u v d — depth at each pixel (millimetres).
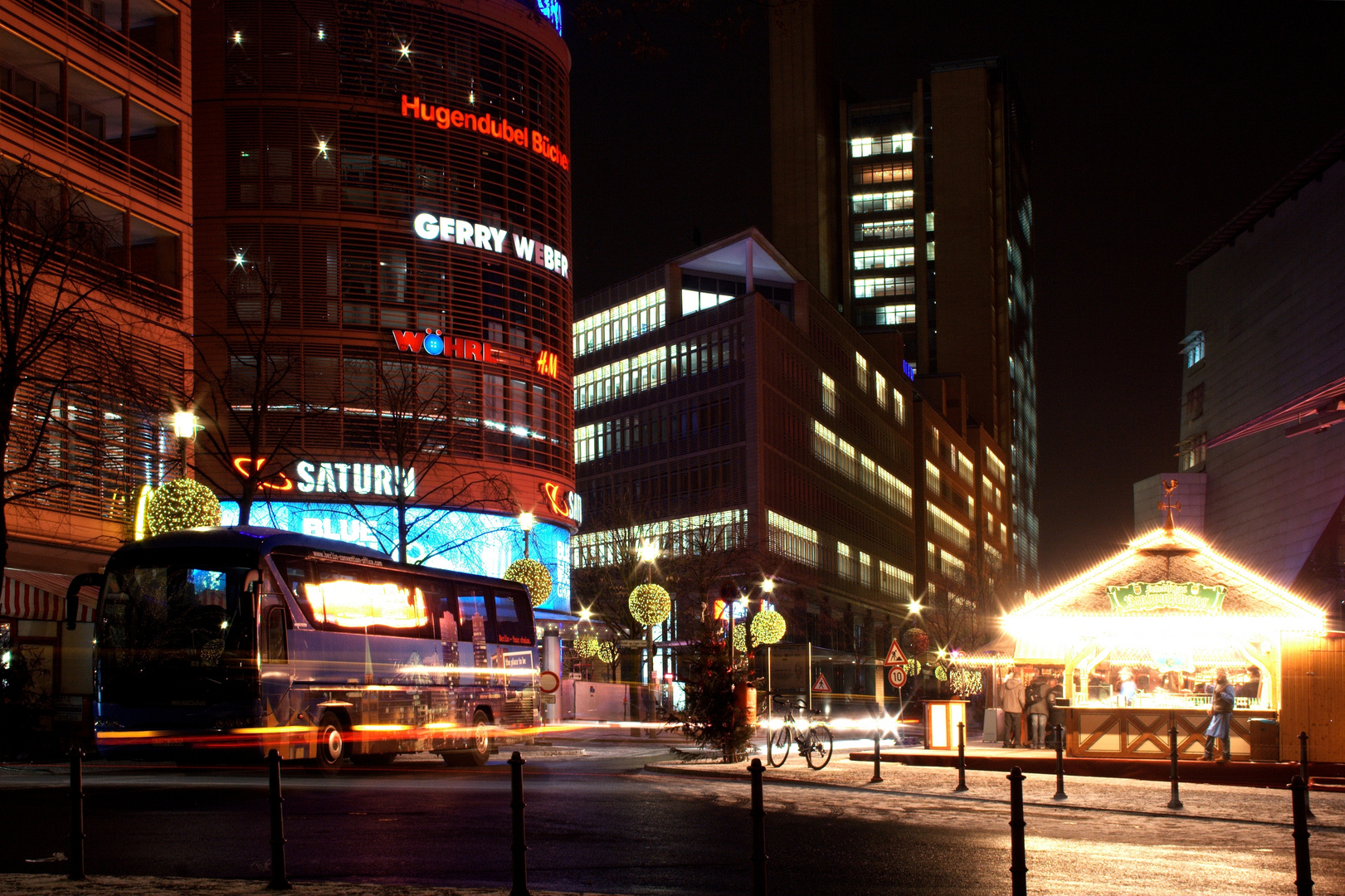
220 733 20672
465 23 56281
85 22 35281
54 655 30656
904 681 37062
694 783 21875
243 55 52812
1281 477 105562
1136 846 13711
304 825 14391
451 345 54000
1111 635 29000
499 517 54688
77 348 30438
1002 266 185500
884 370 116812
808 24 167250
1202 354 131875
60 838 13148
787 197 165250
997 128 187625
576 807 16719
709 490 84375
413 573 26094
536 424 57312
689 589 63656
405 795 18484
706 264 91438
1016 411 194500
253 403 35000
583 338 98938
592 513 94750
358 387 51656
